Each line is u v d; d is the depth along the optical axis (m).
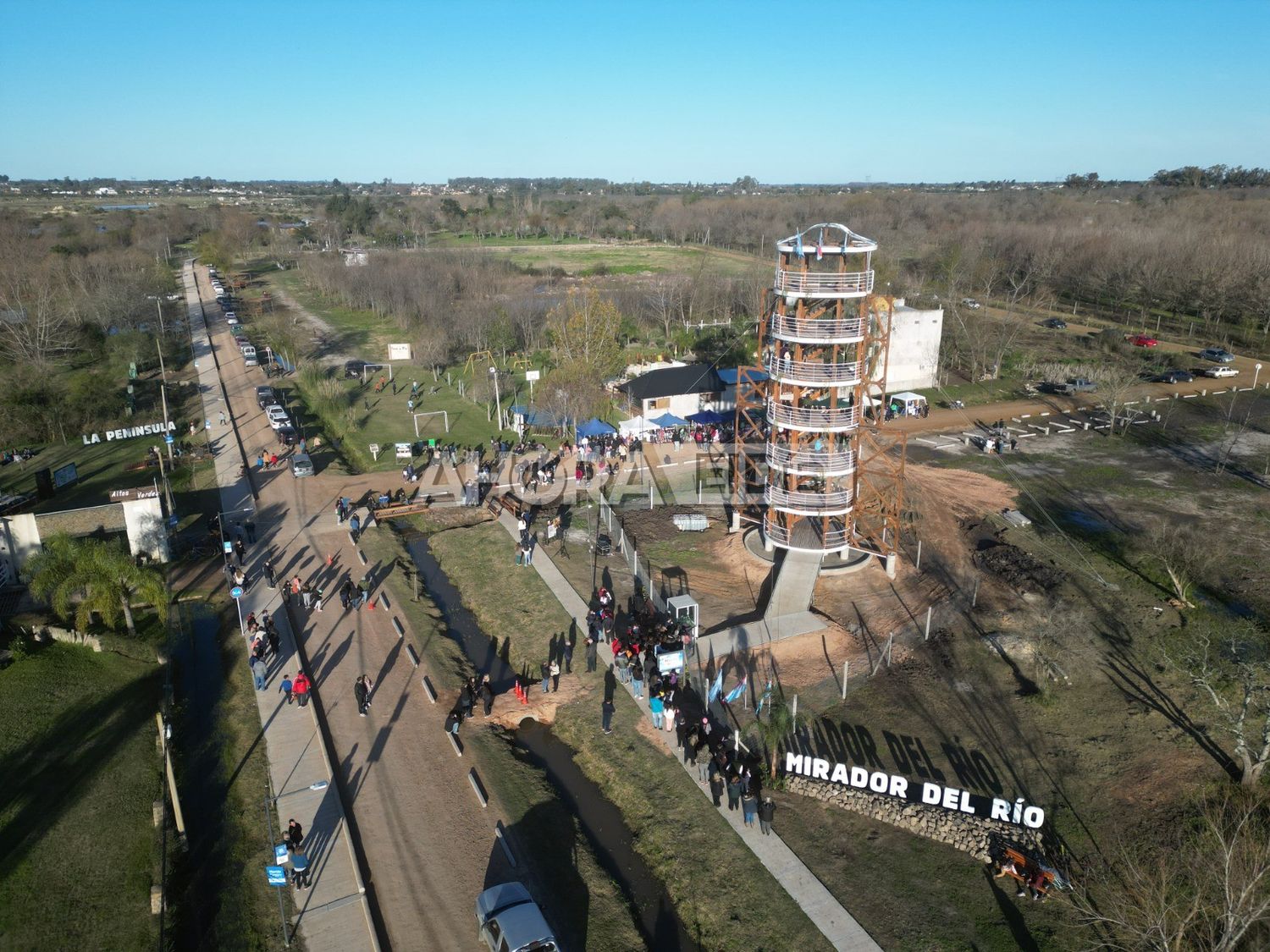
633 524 55.66
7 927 25.14
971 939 24.94
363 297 139.00
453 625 44.81
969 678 38.06
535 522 56.03
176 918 25.69
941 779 31.78
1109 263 132.38
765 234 196.50
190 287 162.62
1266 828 28.16
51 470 59.88
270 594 46.19
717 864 27.97
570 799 31.72
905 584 47.00
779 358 46.09
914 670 38.69
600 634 42.16
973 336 99.25
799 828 29.50
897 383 87.19
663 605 44.81
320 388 87.19
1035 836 28.84
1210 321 116.50
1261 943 23.06
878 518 54.03
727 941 25.20
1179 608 43.62
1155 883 25.67
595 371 78.00
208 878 27.33
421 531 56.50
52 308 107.44
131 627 41.72
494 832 29.33
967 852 28.39
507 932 23.45
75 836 28.83
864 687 37.56
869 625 42.84
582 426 69.81
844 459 45.69
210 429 76.94
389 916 25.75
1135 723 34.56
